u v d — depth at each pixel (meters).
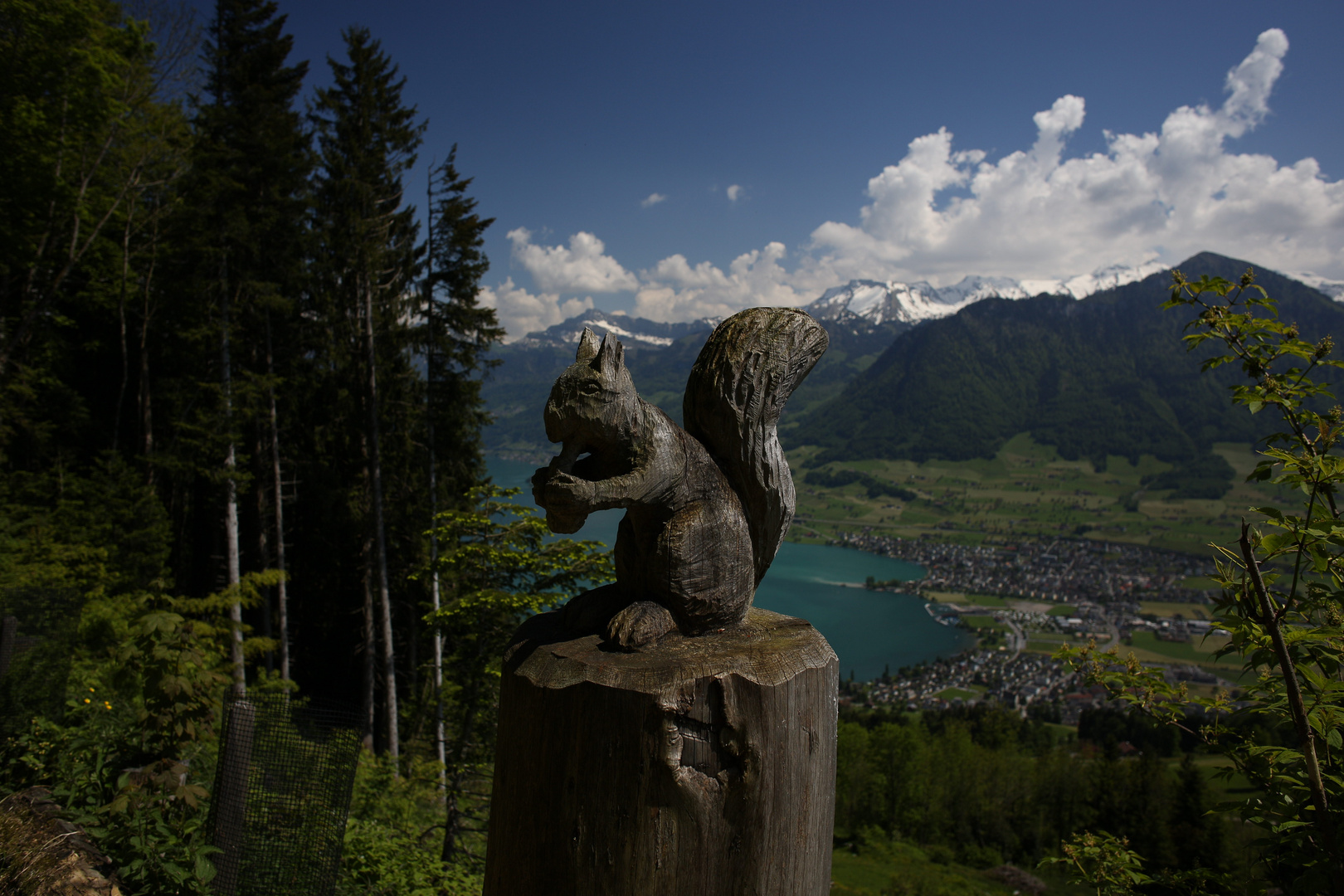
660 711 1.71
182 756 3.81
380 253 13.11
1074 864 2.95
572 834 1.79
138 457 11.45
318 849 3.60
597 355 1.99
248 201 12.45
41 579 8.84
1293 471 2.06
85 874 2.88
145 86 13.36
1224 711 2.36
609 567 8.44
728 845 1.79
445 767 9.48
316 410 15.58
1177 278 2.47
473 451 14.76
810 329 2.31
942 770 28.67
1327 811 1.74
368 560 14.04
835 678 2.06
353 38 14.01
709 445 2.29
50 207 12.37
